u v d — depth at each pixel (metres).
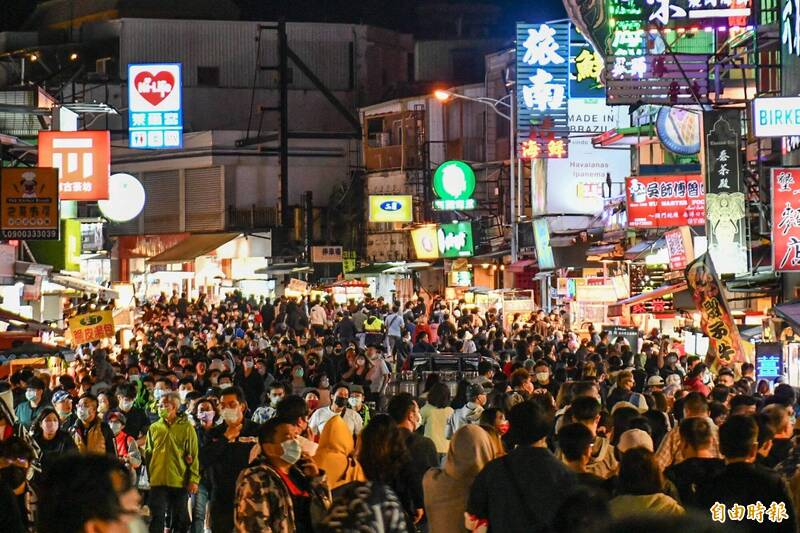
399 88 91.81
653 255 43.22
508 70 68.00
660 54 33.22
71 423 20.77
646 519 4.18
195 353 34.19
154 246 95.06
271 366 32.31
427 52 95.25
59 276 41.72
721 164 33.00
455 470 10.99
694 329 35.12
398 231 85.38
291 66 96.69
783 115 27.95
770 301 36.50
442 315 55.19
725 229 32.97
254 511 10.55
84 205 68.00
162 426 18.09
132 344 39.25
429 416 18.56
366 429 11.34
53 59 94.06
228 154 91.69
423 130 83.56
